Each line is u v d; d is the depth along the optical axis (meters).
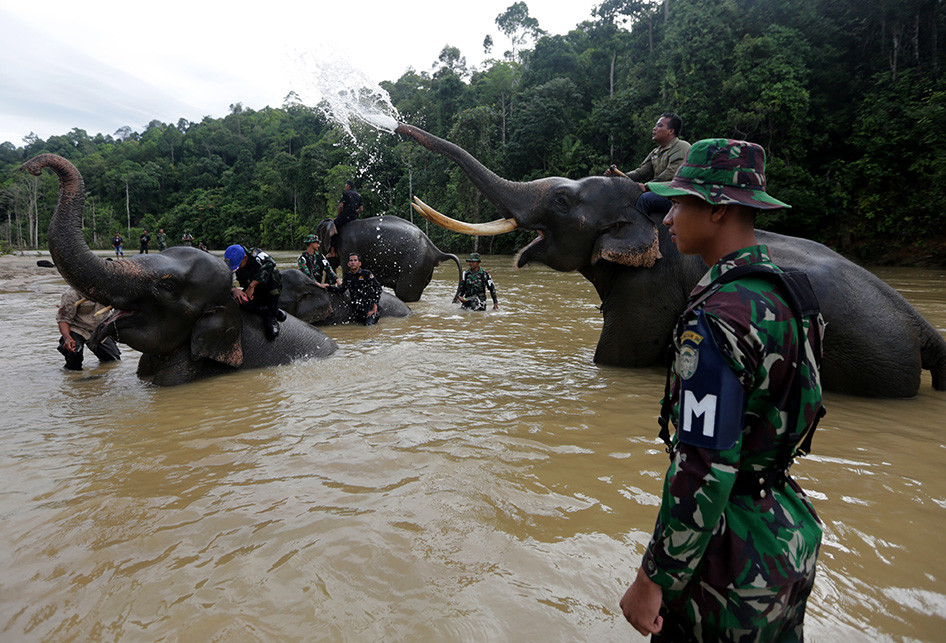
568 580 2.12
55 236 4.92
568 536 2.44
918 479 3.06
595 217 5.56
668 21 43.59
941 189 24.50
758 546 1.25
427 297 13.57
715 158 1.38
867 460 3.34
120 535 2.52
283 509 2.74
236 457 3.47
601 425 4.00
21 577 2.20
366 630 1.86
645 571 1.27
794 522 1.31
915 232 25.47
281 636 1.83
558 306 11.66
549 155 46.72
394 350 7.05
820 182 28.25
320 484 3.03
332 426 4.02
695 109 31.09
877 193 26.97
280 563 2.26
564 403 4.58
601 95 53.00
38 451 3.65
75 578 2.19
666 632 1.42
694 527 1.15
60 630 1.89
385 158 58.81
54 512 2.75
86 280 5.02
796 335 1.24
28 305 12.35
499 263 29.27
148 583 2.14
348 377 5.63
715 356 1.18
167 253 5.66
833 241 28.33
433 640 1.80
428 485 2.97
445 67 71.75
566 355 6.66
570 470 3.18
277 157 84.38
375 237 11.90
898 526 2.53
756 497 1.27
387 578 2.15
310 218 74.31
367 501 2.80
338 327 9.20
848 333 4.72
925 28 32.03
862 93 30.30
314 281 9.25
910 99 27.22
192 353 5.64
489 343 7.52
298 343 6.59
